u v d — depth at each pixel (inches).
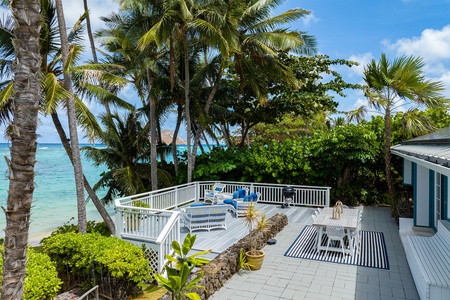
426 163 190.1
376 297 212.5
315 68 716.7
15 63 115.0
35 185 124.9
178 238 283.3
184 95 592.4
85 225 345.1
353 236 303.6
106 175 583.8
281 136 1111.0
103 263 218.4
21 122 115.3
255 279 241.6
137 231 296.7
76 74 354.9
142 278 223.9
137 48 515.5
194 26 467.2
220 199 484.4
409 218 401.7
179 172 634.2
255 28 552.4
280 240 339.3
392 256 289.6
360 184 557.9
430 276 184.2
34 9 115.0
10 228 118.4
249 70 592.4
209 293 212.8
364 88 452.1
